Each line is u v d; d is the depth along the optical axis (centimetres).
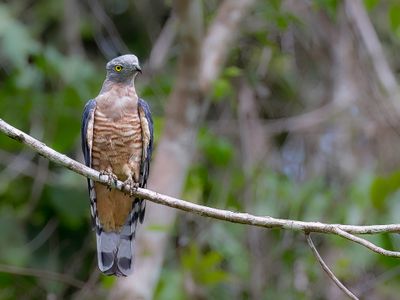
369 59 1454
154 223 1241
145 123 1021
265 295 1340
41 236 1345
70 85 1336
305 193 1348
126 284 1223
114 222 1016
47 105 1360
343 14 1510
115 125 1010
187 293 1242
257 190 1391
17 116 1383
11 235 1341
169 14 1554
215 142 1374
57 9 1488
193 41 1266
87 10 1530
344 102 1465
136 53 1545
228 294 1355
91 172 871
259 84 1467
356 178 1360
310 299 1344
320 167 1448
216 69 1312
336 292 1341
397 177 1225
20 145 1387
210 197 1387
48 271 1338
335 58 1519
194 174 1380
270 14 1380
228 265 1389
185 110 1291
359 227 823
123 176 1025
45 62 1323
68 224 1355
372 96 1446
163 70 1505
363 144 1450
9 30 1305
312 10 1505
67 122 1355
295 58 1545
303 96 1538
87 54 1558
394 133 1436
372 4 1411
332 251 1360
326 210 1334
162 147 1287
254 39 1488
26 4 1497
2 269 1243
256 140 1453
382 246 1250
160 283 1255
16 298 1338
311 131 1483
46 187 1359
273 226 833
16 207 1388
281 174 1461
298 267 1365
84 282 1353
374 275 1361
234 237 1365
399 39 1583
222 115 1505
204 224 1353
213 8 1495
